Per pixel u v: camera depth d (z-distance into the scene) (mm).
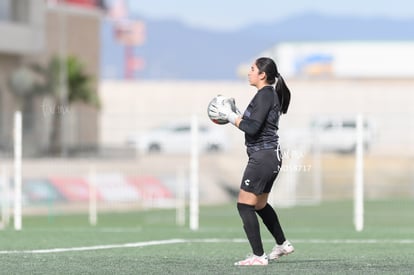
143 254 28078
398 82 140750
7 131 76250
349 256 27734
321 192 61500
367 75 185750
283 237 25781
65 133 74688
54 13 126188
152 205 72438
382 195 65938
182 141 86500
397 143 65438
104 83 152125
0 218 65000
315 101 134750
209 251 29406
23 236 35438
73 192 72312
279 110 24859
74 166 72875
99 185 72438
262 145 24656
